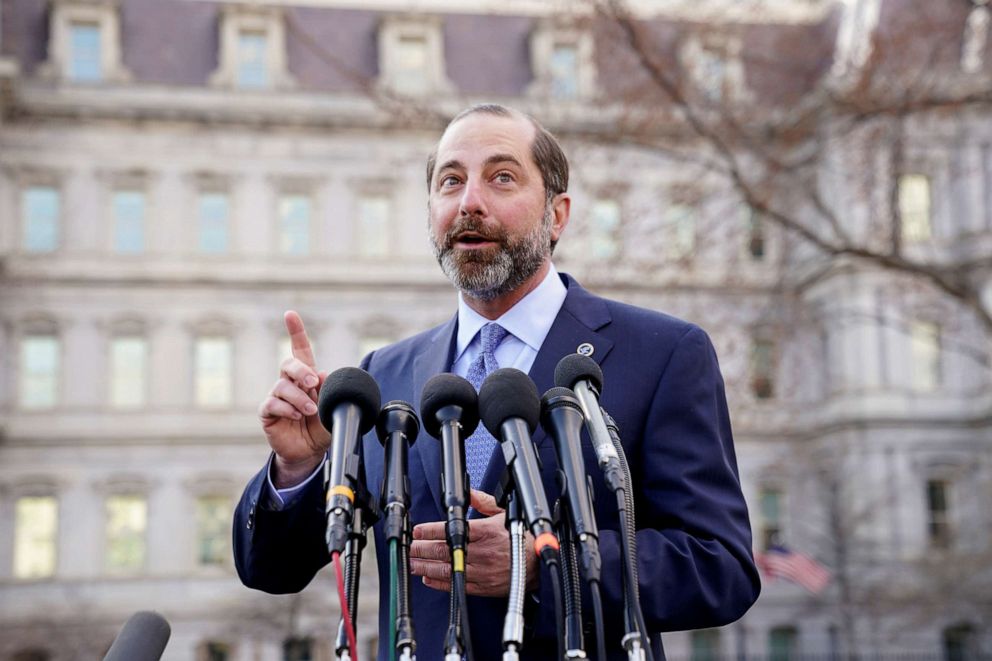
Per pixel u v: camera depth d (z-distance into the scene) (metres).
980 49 12.14
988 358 15.37
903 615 28.38
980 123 17.89
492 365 2.66
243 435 32.19
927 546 30.66
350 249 33.41
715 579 2.29
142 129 32.97
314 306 33.09
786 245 14.25
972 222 29.19
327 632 25.48
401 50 35.31
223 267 32.81
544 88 13.91
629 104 12.26
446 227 2.59
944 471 32.41
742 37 12.93
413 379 2.82
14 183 32.12
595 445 2.03
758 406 14.48
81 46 33.47
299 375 2.45
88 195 32.50
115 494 31.59
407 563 1.90
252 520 2.56
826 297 33.16
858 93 12.02
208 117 33.03
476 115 2.66
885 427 32.31
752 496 32.91
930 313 15.98
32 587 30.52
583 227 12.93
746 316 14.93
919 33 12.15
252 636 25.45
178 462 31.95
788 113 12.99
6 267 31.59
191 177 33.03
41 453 31.45
